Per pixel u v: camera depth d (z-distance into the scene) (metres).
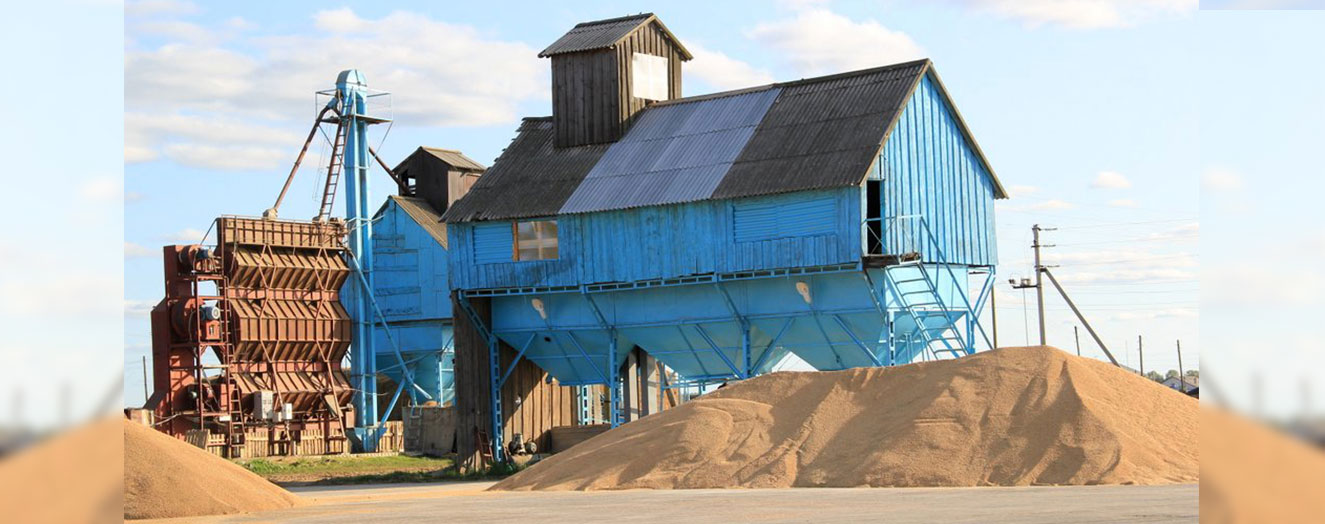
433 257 81.81
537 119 67.19
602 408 81.31
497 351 63.31
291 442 66.62
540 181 62.16
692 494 31.67
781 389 39.91
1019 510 22.22
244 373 67.06
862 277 52.97
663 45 65.94
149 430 30.42
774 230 54.66
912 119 55.62
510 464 62.12
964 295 57.28
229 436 64.06
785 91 60.12
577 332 61.09
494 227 61.75
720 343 58.09
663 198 57.03
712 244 56.09
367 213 73.75
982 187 58.47
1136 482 30.69
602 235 59.16
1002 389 35.88
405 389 82.31
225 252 66.75
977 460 33.22
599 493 34.09
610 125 63.19
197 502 28.02
